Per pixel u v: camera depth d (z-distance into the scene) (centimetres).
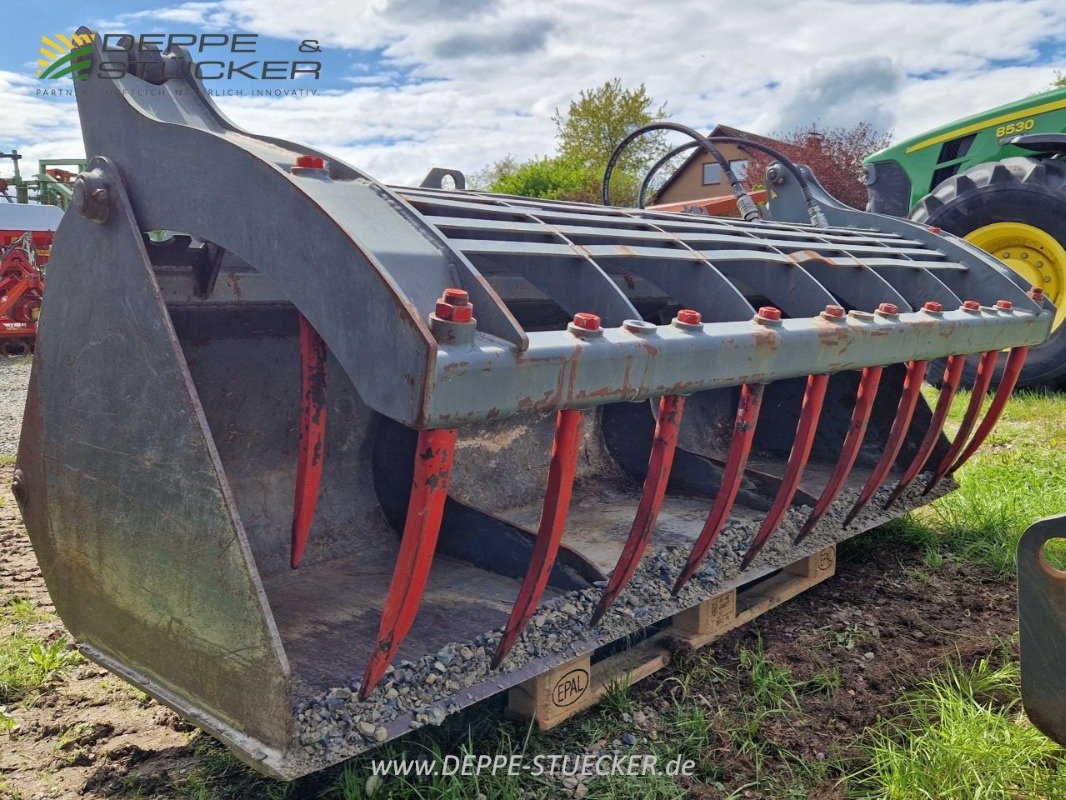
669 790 211
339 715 178
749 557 277
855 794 212
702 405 403
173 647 193
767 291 285
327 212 164
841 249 321
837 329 243
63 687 266
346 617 224
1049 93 688
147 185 200
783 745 234
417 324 151
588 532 295
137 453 196
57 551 226
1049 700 184
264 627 169
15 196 1397
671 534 290
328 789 207
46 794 212
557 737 230
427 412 152
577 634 225
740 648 285
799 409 395
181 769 222
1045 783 208
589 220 255
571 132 3538
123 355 198
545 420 345
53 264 217
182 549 186
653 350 190
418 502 167
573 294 217
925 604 327
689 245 271
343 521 273
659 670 266
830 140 1958
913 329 273
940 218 679
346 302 162
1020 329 332
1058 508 408
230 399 254
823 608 321
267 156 189
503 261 232
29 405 227
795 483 262
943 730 226
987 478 464
